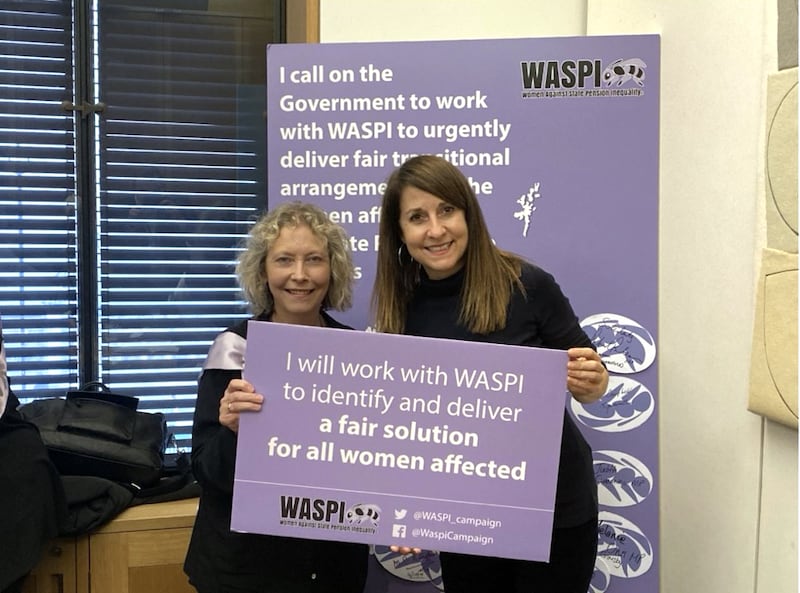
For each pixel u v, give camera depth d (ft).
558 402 4.63
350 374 4.70
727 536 6.01
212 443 4.93
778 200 5.16
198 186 8.44
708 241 6.22
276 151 6.52
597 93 6.34
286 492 4.74
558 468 4.76
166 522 7.16
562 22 7.86
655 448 6.50
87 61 8.09
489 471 4.67
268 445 4.72
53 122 8.07
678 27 6.61
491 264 4.89
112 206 8.25
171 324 8.46
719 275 6.06
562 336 5.00
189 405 8.54
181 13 8.29
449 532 4.69
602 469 6.55
